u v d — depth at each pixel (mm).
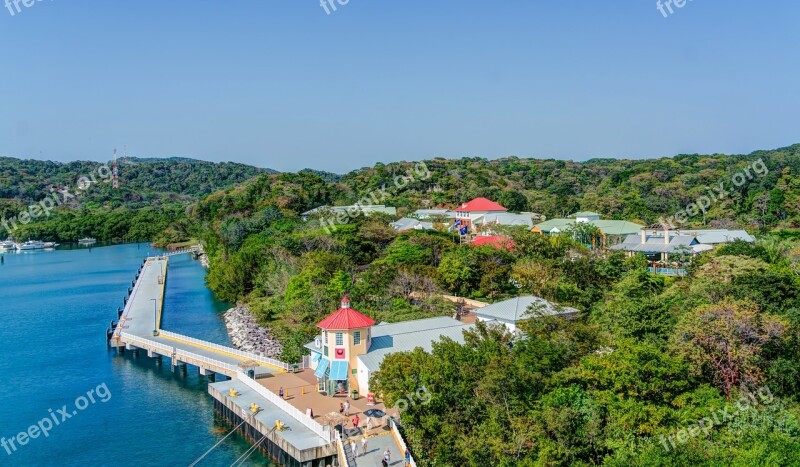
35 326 137500
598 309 89062
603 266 117188
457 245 148125
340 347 80562
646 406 54906
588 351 68500
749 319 64750
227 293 153750
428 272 122188
